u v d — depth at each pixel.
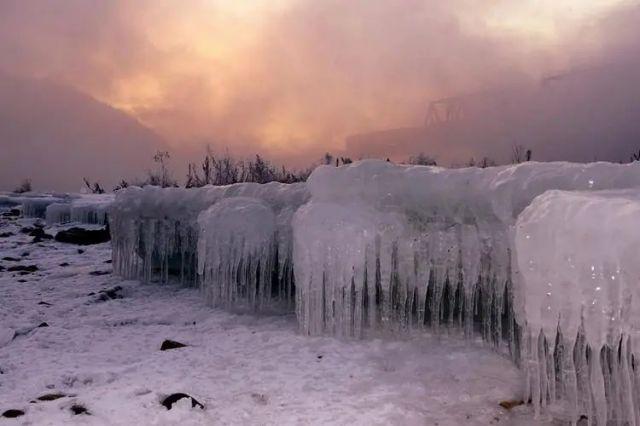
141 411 3.21
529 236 3.21
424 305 4.69
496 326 4.35
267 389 3.63
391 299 4.89
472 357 4.12
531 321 3.21
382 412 3.25
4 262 9.45
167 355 4.38
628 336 2.97
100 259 9.72
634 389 2.97
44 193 22.70
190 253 7.19
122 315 5.83
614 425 3.06
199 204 6.96
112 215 7.90
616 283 2.82
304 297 4.84
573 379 3.04
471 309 4.49
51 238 12.35
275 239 5.86
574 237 2.96
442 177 4.61
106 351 4.59
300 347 4.50
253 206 5.89
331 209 4.79
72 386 3.74
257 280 6.12
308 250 4.76
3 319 5.70
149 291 7.02
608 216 2.89
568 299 3.00
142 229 7.51
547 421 3.16
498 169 4.36
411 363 4.07
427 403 3.41
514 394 3.52
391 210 4.74
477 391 3.57
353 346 4.47
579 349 3.39
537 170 4.05
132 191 7.67
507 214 4.01
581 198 3.10
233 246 5.80
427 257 4.63
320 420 3.14
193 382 3.75
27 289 7.28
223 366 4.11
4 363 4.25
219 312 5.84
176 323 5.57
